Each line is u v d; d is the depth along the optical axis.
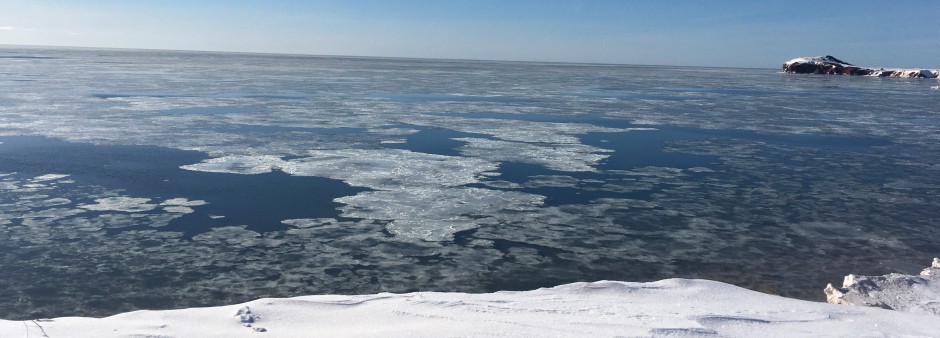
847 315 5.84
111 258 8.28
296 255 8.52
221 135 17.77
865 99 38.97
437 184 12.49
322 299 5.94
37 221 9.72
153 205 10.70
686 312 5.73
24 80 38.00
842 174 14.59
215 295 7.21
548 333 5.04
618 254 8.83
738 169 14.88
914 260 8.90
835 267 8.55
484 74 71.88
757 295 6.60
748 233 9.91
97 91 31.31
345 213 10.41
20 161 13.82
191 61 92.25
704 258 8.77
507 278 7.89
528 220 10.27
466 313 5.61
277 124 20.31
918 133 22.19
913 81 72.75
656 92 43.50
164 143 16.30
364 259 8.41
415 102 29.75
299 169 13.54
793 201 11.96
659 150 17.30
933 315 6.16
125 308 6.86
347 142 17.12
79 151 15.04
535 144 17.67
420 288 7.52
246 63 90.88
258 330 5.09
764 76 88.50
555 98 35.03
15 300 7.00
